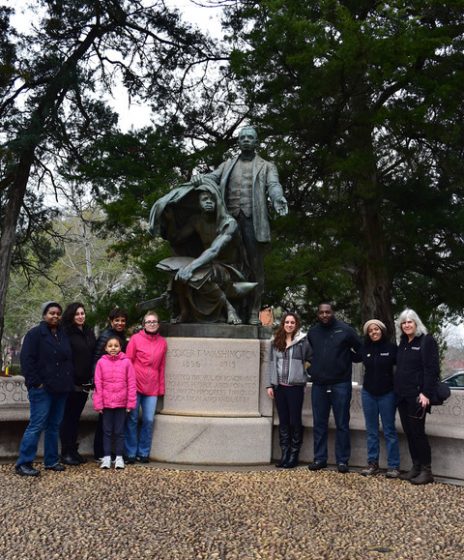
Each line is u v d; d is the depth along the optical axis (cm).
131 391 749
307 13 1542
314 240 1688
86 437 857
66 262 3856
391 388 738
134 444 782
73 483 664
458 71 1504
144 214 1588
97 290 3475
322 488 666
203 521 536
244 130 895
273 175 876
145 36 2214
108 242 3856
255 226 868
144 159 1838
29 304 4425
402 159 1738
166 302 862
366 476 734
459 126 1526
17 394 809
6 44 2034
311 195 1712
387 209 1748
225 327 816
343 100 1566
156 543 479
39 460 805
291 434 779
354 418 806
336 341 760
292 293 1848
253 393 805
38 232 2581
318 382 760
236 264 871
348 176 1568
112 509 568
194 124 2084
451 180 1736
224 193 883
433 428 745
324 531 519
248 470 749
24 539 485
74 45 2180
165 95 2175
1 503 585
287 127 1599
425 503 616
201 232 865
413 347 712
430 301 2017
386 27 1477
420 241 1722
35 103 2053
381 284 1833
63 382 715
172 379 802
